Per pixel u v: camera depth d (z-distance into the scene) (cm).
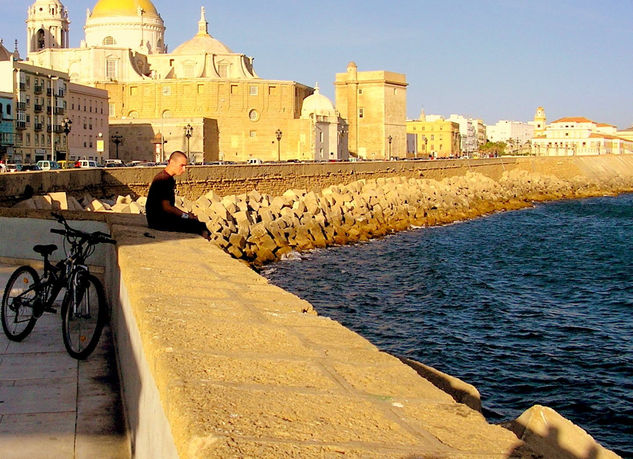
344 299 3584
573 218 9012
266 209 5659
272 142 12850
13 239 1594
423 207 8175
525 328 2934
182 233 1248
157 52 14662
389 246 5844
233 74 13688
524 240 6469
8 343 1113
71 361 1026
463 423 369
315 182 7962
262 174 7075
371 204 7156
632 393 2114
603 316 3188
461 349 2606
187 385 397
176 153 1336
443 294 3712
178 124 11700
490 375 2295
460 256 5288
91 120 10775
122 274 926
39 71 9225
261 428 339
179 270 841
